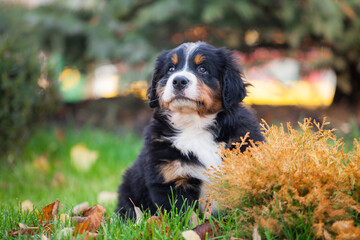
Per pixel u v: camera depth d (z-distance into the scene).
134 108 7.31
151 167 2.76
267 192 2.06
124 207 3.02
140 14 6.33
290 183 2.02
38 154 5.18
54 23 6.53
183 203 2.57
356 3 6.29
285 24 6.48
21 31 6.60
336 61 6.76
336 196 1.98
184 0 6.13
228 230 2.12
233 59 3.16
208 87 2.95
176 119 2.96
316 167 2.08
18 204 3.12
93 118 7.15
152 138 2.93
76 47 6.98
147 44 6.44
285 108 7.39
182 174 2.72
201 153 2.81
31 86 4.52
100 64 7.23
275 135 2.24
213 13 5.95
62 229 2.22
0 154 4.47
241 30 6.68
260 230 2.03
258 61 6.93
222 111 2.99
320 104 7.74
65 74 7.36
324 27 6.00
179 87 2.86
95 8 6.76
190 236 2.02
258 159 2.13
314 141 2.22
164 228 2.13
